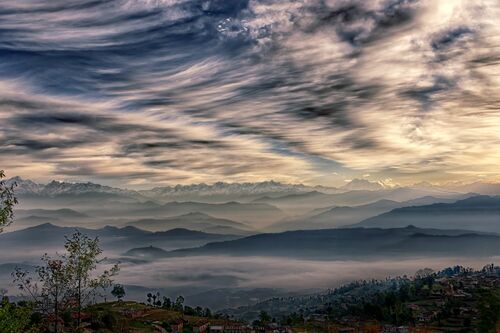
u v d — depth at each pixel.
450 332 172.12
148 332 133.62
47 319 65.50
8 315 41.25
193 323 183.62
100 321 110.19
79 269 64.00
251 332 188.12
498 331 121.12
